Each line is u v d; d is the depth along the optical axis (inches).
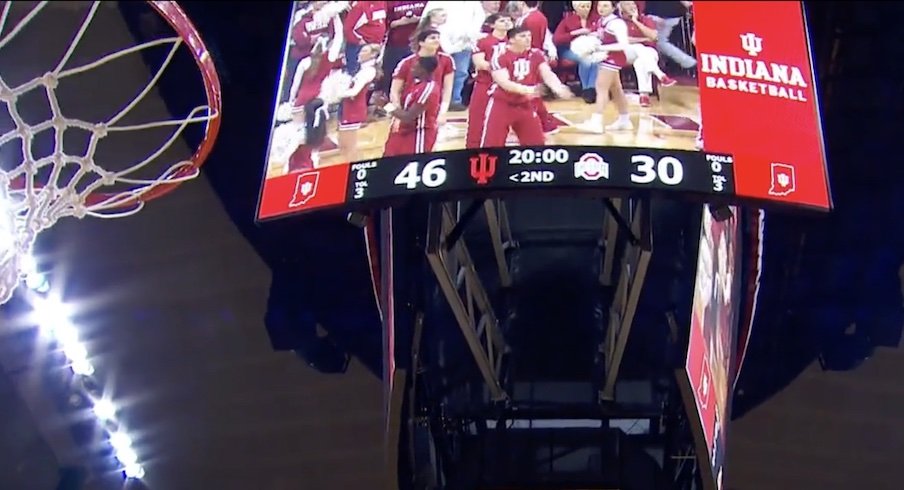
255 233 381.7
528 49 275.6
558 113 264.7
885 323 344.8
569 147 253.0
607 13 278.8
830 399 331.6
